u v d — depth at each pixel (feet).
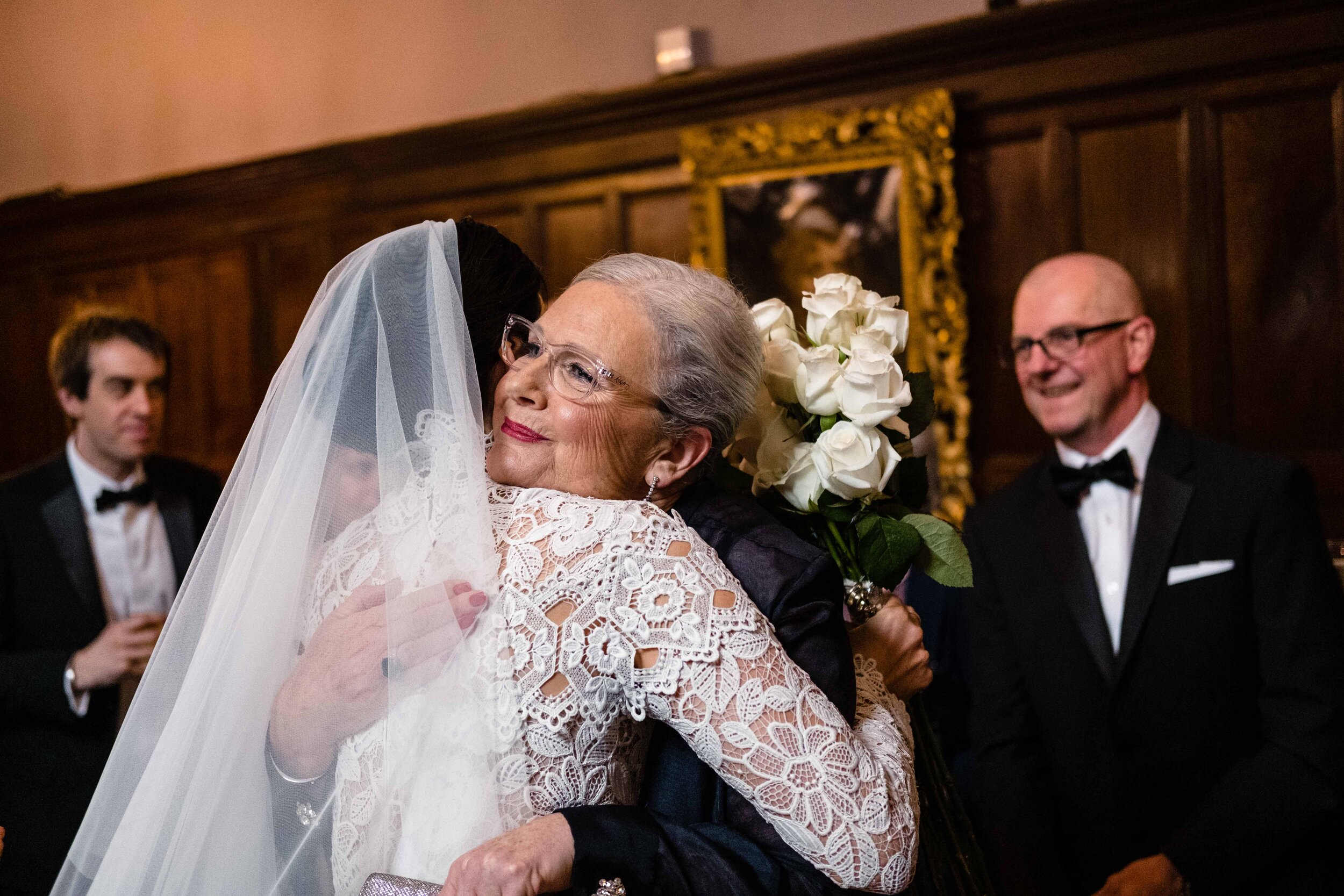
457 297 4.13
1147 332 8.15
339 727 3.83
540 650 3.78
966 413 12.22
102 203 18.37
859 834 3.68
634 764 4.19
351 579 4.00
